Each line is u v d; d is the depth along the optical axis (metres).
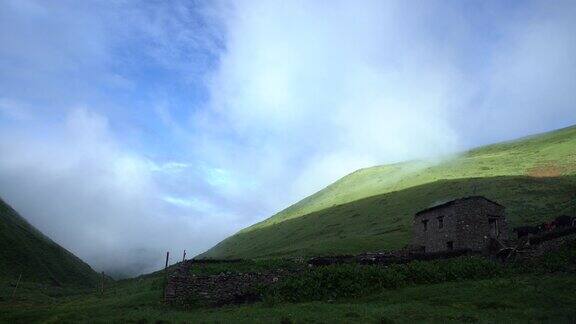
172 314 33.22
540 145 150.88
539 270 38.44
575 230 39.88
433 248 61.28
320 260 45.41
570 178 96.25
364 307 30.81
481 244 54.72
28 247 165.00
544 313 25.20
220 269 41.97
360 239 83.12
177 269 42.31
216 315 31.59
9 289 79.31
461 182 119.88
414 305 30.45
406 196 128.00
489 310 27.52
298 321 26.56
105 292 70.88
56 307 46.84
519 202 85.94
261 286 39.66
